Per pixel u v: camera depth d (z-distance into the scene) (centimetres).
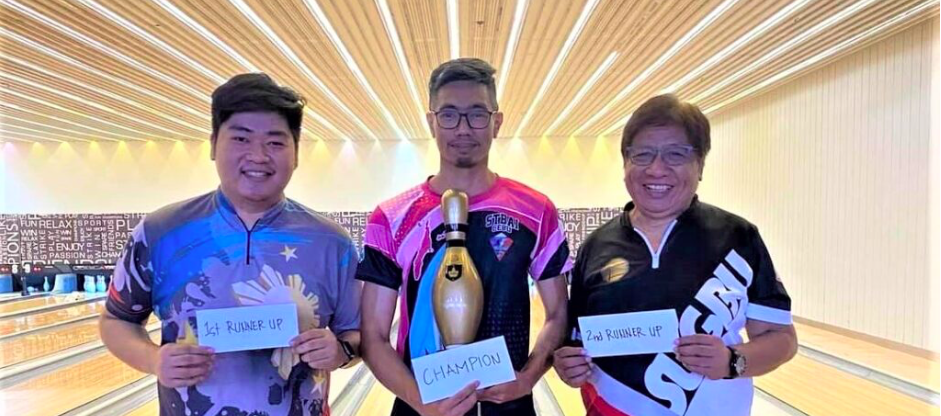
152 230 106
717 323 104
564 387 317
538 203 111
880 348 389
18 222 805
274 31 348
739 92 541
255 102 99
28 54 388
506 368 94
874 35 372
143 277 106
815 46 392
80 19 324
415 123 677
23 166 805
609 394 109
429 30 354
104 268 748
